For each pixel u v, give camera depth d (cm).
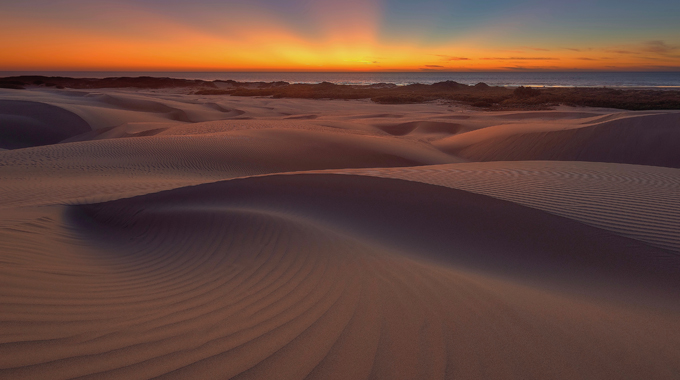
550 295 364
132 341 262
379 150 2047
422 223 588
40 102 3975
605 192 671
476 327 281
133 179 1258
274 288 368
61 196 912
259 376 227
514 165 998
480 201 634
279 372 231
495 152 2200
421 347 256
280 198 739
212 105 5297
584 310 328
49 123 3622
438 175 823
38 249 471
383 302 323
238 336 274
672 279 411
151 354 246
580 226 531
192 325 292
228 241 530
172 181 1208
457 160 2178
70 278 385
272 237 521
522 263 466
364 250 463
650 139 1870
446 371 231
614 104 4816
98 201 843
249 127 2788
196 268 452
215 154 1727
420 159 2012
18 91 6656
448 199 655
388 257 443
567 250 484
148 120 4144
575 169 903
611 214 565
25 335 249
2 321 260
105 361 233
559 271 442
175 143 1858
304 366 238
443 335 270
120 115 4131
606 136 1991
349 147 2034
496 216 582
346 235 536
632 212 571
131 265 483
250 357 246
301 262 433
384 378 226
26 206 780
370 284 362
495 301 327
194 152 1730
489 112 4631
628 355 255
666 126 1903
